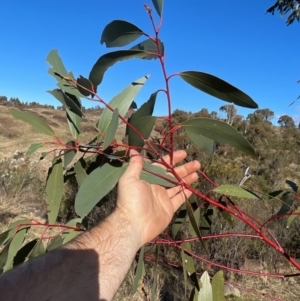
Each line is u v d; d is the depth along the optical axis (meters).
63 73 1.08
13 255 1.23
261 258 4.68
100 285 0.98
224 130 0.99
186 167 1.22
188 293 3.88
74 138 1.14
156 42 0.94
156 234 1.16
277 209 4.90
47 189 1.21
